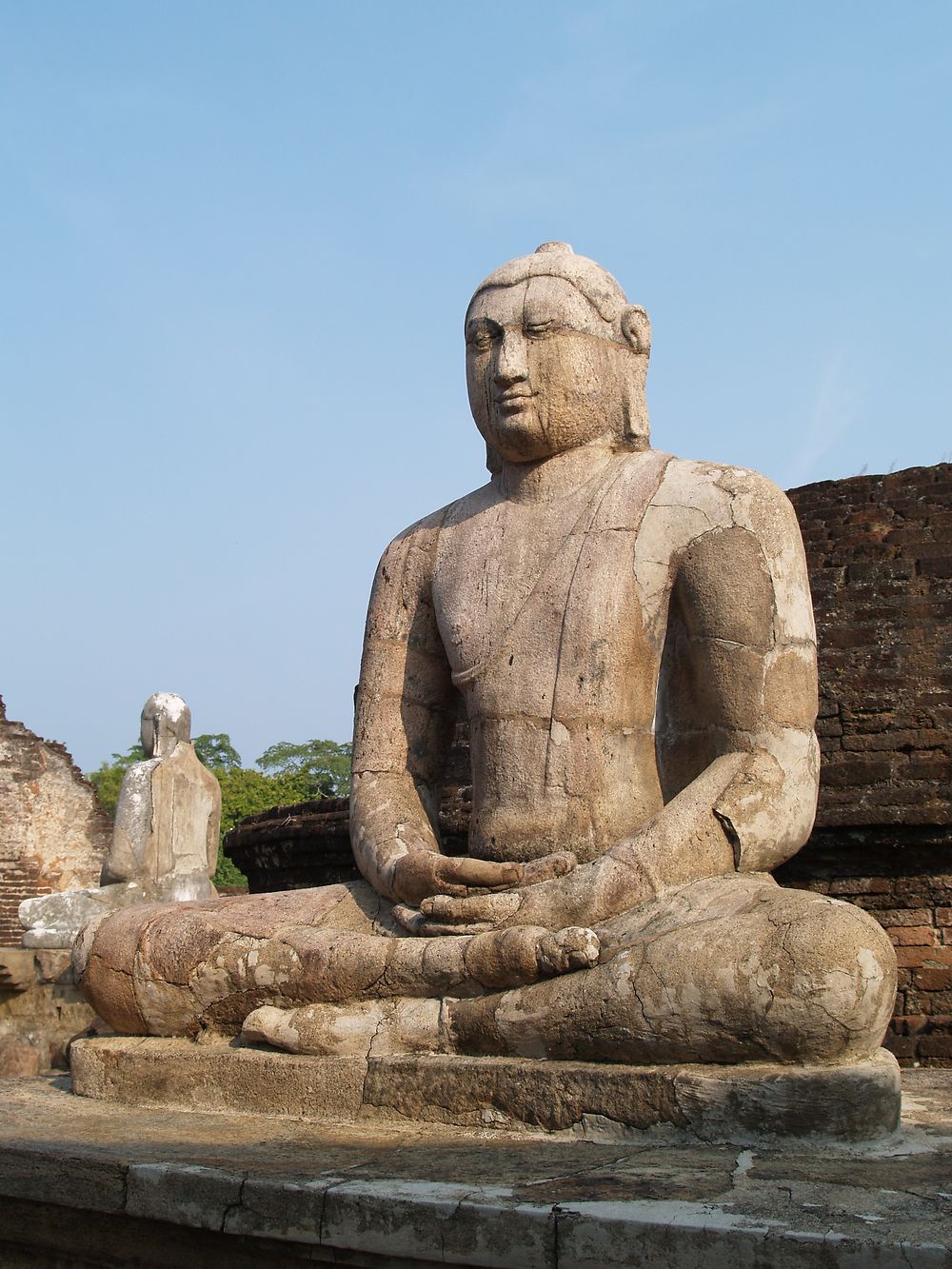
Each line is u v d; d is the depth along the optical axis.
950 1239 3.01
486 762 5.29
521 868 4.89
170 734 13.11
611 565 5.25
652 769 5.21
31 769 24.31
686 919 4.46
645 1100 4.07
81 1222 4.14
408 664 5.83
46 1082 5.59
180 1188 3.84
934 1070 6.01
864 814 7.79
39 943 11.38
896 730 8.20
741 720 5.09
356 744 5.84
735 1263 3.09
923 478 9.35
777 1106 3.92
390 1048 4.64
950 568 8.66
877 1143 3.94
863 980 4.00
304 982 4.89
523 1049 4.44
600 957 4.45
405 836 5.40
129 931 5.26
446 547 5.79
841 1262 3.00
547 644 5.26
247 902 5.36
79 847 24.39
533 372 5.52
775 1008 4.00
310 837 10.17
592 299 5.63
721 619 5.16
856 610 8.69
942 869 7.80
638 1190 3.46
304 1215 3.62
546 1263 3.27
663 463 5.51
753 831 4.87
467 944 4.64
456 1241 3.39
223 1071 4.84
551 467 5.61
